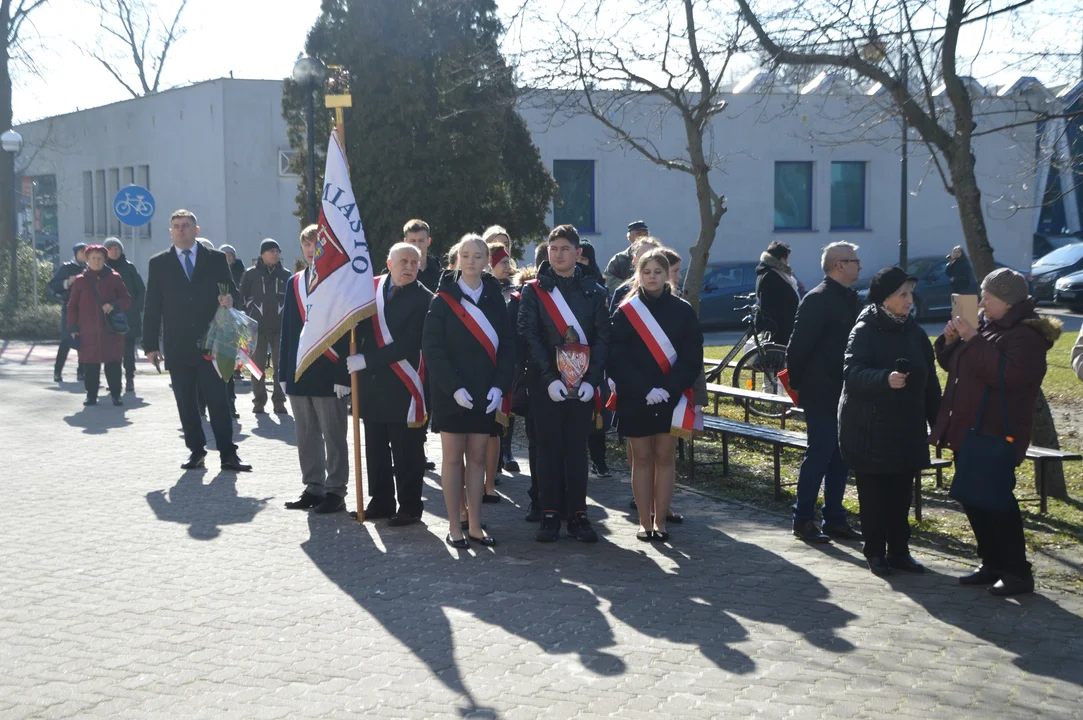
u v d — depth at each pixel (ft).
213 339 28.96
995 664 16.02
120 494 26.84
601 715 14.08
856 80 30.12
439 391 22.20
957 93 26.09
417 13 57.47
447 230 58.34
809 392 22.89
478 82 53.47
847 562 21.53
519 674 15.49
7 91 95.61
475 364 22.17
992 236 101.45
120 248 45.88
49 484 27.94
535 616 18.07
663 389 22.26
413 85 57.31
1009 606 18.71
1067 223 116.57
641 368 22.52
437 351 21.91
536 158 62.59
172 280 29.30
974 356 19.03
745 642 16.89
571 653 16.35
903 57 26.96
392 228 57.41
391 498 24.82
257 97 83.56
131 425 37.68
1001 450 18.88
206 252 29.60
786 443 26.50
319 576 20.26
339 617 17.93
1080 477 29.35
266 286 40.86
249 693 14.73
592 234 89.35
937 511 25.38
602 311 22.68
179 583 19.72
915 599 19.10
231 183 83.46
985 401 18.95
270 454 32.42
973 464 19.02
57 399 44.34
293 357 25.38
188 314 29.32
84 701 14.42
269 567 20.81
